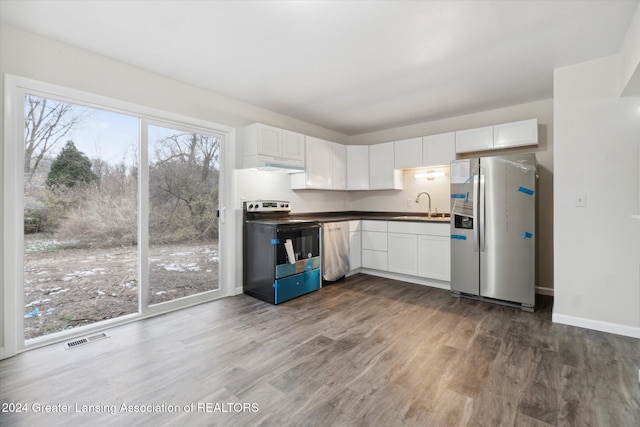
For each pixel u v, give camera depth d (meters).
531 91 3.25
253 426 1.43
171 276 3.06
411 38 2.22
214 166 3.42
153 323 2.69
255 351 2.17
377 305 3.15
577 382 1.77
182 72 2.82
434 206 4.45
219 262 3.47
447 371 1.90
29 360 2.04
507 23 2.03
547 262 3.54
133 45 2.34
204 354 2.12
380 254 4.28
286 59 2.56
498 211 3.12
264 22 2.03
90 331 2.49
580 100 2.56
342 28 2.10
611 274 2.46
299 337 2.39
